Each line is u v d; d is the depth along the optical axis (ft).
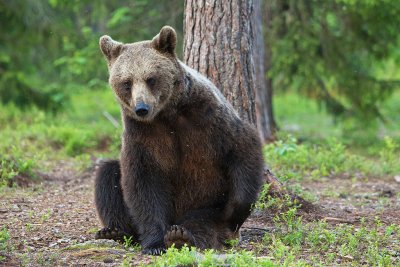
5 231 33.94
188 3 44.01
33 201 45.42
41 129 78.48
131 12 81.00
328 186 53.98
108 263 29.84
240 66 43.11
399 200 47.75
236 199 32.89
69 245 33.83
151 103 30.89
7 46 96.32
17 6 94.38
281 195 42.29
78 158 64.54
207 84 33.09
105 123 93.91
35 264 29.76
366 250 32.91
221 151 32.53
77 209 43.42
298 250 32.65
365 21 81.61
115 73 32.37
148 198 32.81
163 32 32.50
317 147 72.43
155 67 31.76
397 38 84.94
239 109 43.09
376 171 60.85
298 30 81.25
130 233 35.81
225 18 43.09
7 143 68.85
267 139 74.38
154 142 32.45
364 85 84.74
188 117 32.14
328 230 36.94
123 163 33.01
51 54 99.25
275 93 88.99
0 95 92.38
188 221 32.89
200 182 33.37
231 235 34.12
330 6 81.82
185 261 27.71
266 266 27.50
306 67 83.46
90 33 93.25
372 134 90.12
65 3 87.51
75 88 99.45
